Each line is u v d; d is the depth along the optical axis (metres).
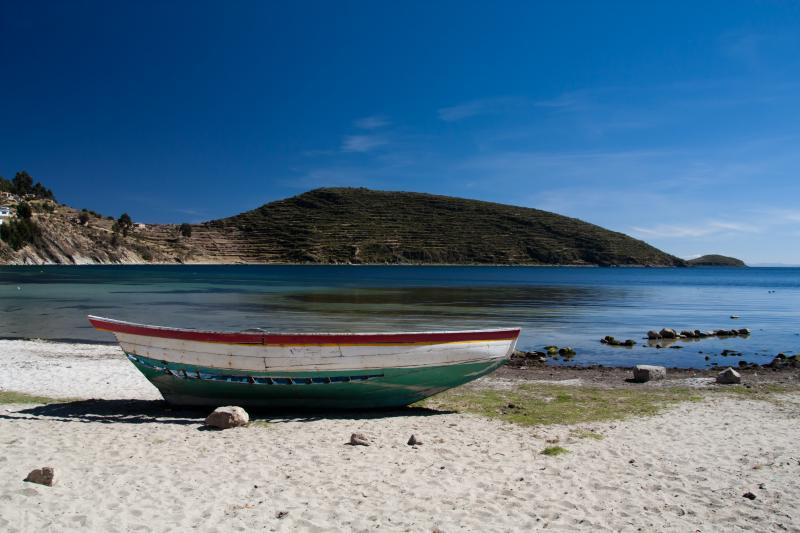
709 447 9.32
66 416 11.47
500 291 62.91
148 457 8.56
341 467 8.19
